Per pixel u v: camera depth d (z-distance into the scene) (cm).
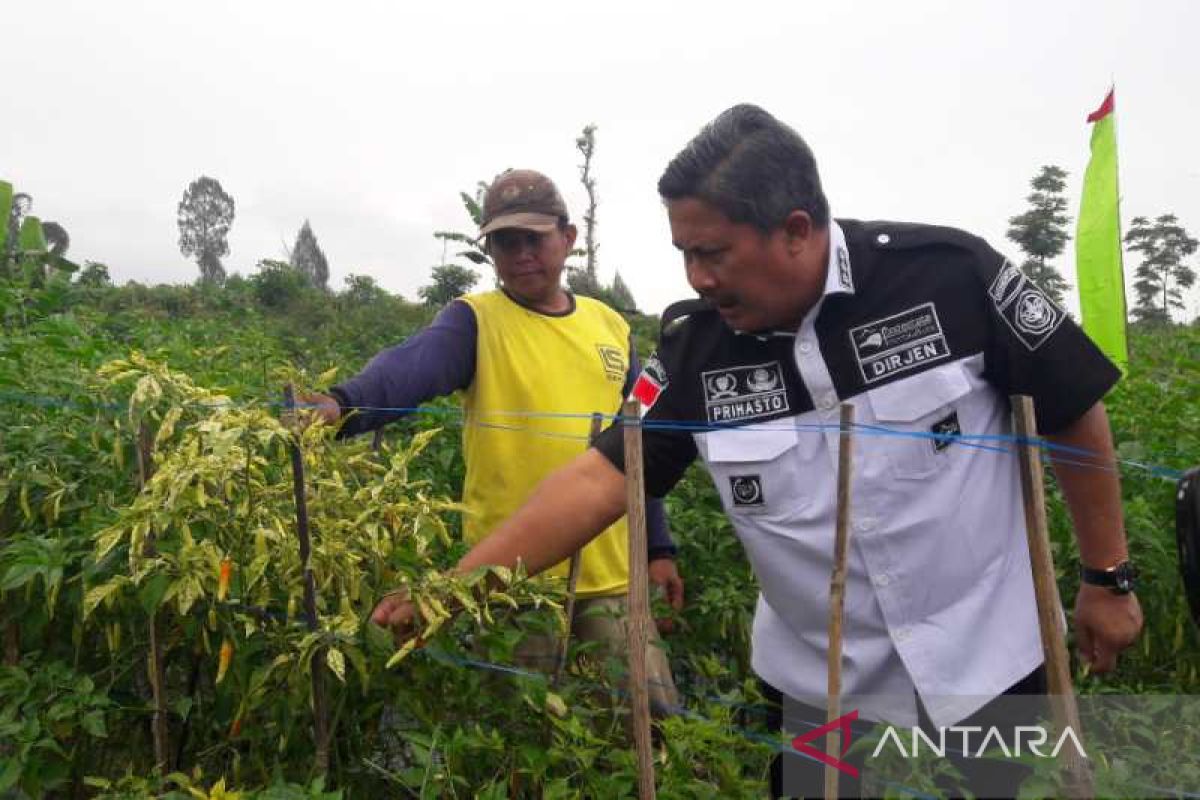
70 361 300
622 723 253
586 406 296
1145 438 391
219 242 8912
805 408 192
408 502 209
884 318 184
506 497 288
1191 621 313
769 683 219
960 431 185
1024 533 195
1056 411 184
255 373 374
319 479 207
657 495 220
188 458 190
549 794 196
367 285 2672
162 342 484
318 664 197
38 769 208
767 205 172
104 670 225
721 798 210
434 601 198
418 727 227
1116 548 195
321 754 202
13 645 234
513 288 296
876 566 189
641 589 176
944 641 188
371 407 260
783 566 199
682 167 176
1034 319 180
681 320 208
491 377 289
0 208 557
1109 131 625
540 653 279
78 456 246
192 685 228
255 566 192
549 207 290
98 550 192
